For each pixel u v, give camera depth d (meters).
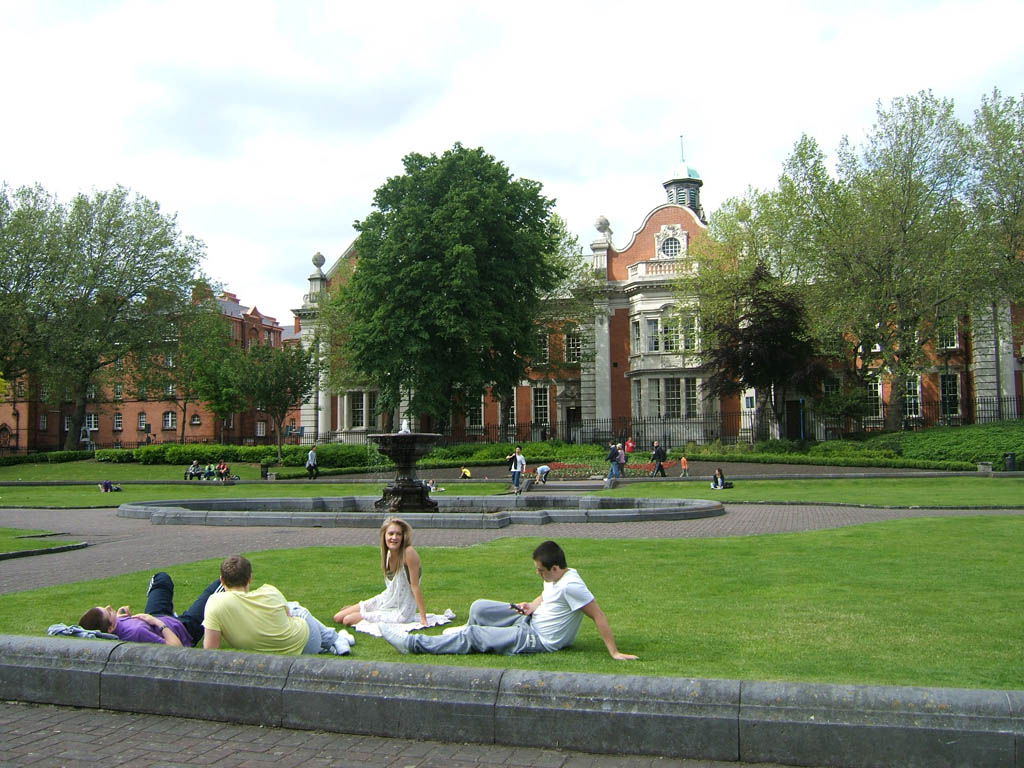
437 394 40.78
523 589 9.70
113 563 12.61
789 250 41.31
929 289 37.44
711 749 4.62
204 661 5.59
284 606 6.46
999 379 45.03
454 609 8.51
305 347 58.06
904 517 18.61
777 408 45.16
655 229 54.50
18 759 4.77
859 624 7.46
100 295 49.69
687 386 51.34
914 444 37.91
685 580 10.06
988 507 20.61
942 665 6.04
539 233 43.34
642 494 27.03
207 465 44.66
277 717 5.32
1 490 35.34
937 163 38.12
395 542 7.77
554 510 19.75
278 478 40.28
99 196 50.12
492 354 44.12
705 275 44.44
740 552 12.62
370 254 40.81
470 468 41.06
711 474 35.91
